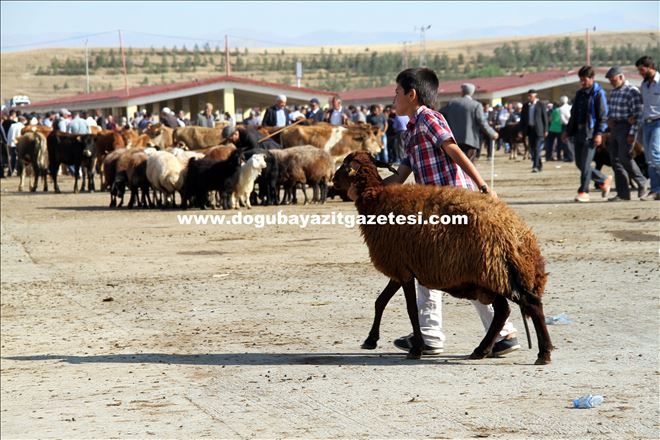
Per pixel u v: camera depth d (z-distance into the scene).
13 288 14.22
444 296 11.74
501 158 47.19
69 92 187.38
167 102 64.50
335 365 8.70
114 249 17.72
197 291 13.05
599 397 6.93
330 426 6.90
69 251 17.77
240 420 7.25
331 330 10.21
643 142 20.44
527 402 7.10
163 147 35.62
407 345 8.95
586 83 20.98
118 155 27.19
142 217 23.34
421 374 8.16
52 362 9.77
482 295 7.98
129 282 14.14
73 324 11.57
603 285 11.66
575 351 8.62
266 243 17.59
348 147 29.02
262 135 28.73
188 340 10.26
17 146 35.09
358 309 11.24
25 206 28.19
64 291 13.77
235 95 62.12
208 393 8.12
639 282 11.73
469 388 7.60
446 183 8.64
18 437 7.29
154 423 7.38
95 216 24.19
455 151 8.45
